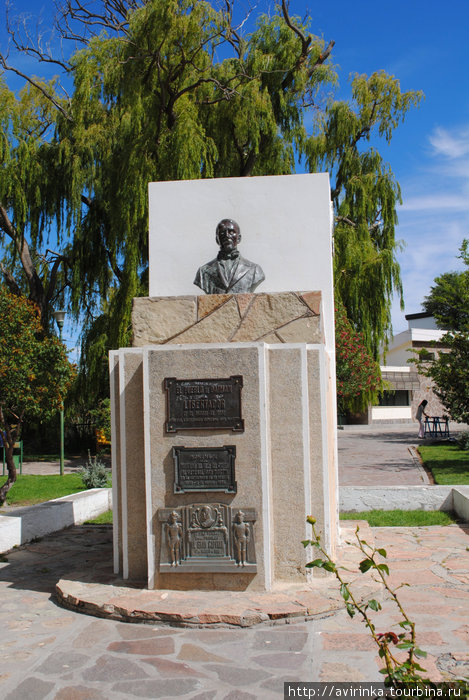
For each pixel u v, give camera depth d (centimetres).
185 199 765
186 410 506
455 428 3409
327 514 521
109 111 1939
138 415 539
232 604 459
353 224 2145
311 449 527
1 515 766
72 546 732
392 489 905
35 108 2080
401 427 3478
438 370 1275
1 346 958
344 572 546
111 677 369
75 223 1903
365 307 2103
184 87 1747
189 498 502
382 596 497
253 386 500
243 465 498
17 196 1928
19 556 685
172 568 499
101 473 1232
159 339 560
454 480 1209
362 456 1841
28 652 407
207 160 1692
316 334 545
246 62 1900
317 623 443
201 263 755
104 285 2105
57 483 1406
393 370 3625
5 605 506
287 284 730
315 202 739
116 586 514
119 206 1753
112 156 1844
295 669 371
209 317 559
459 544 675
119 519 554
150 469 508
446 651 387
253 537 494
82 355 1991
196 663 384
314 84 2036
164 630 440
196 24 1652
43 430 2477
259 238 743
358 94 2150
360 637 414
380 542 687
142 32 1658
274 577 510
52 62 2048
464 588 516
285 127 1992
